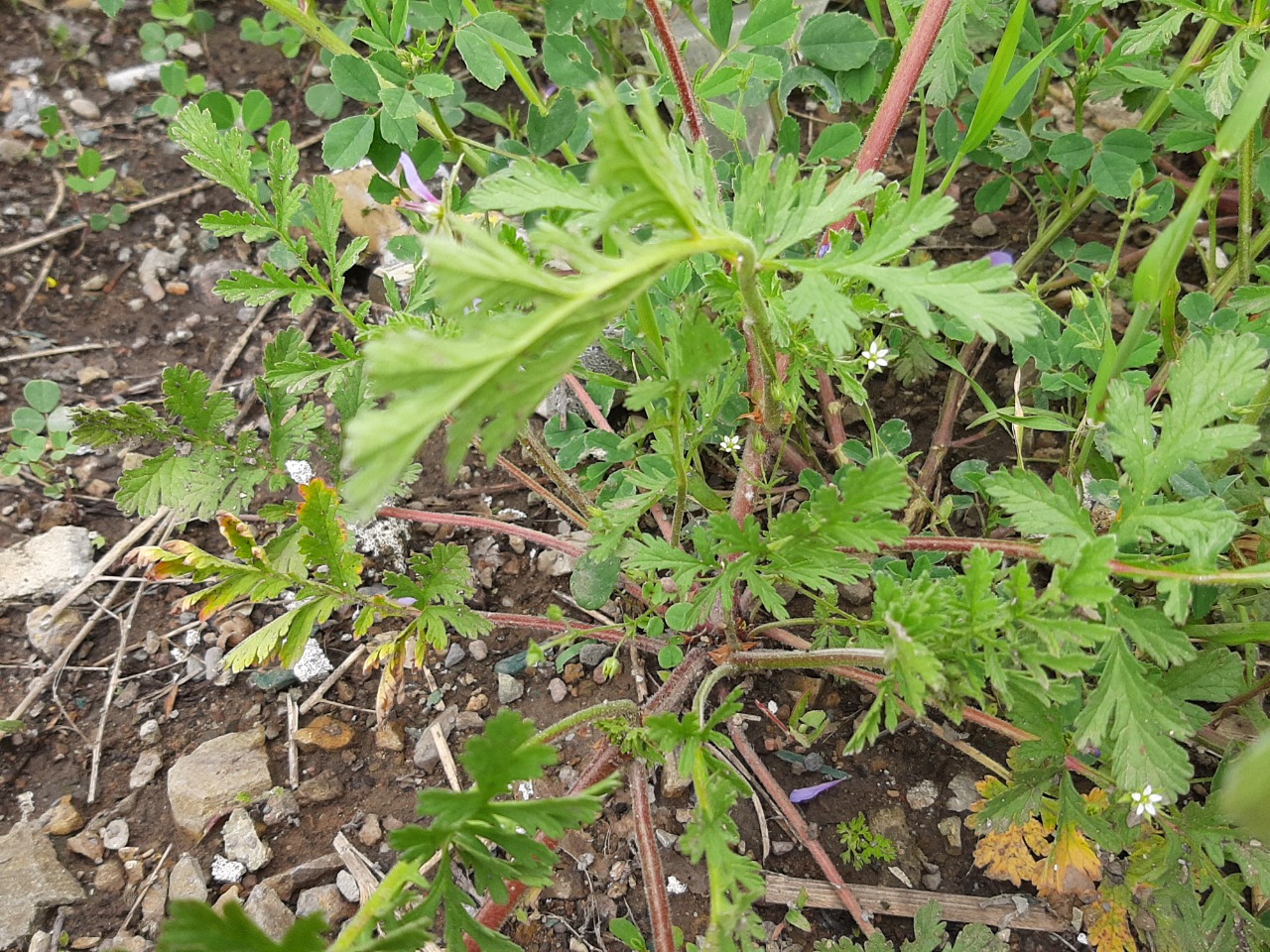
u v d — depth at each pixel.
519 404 0.11
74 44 0.37
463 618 0.22
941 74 0.25
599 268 0.11
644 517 0.28
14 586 0.27
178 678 0.26
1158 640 0.16
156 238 0.34
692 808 0.25
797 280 0.27
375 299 0.33
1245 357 0.16
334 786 0.25
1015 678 0.16
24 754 0.25
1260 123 0.25
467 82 0.37
